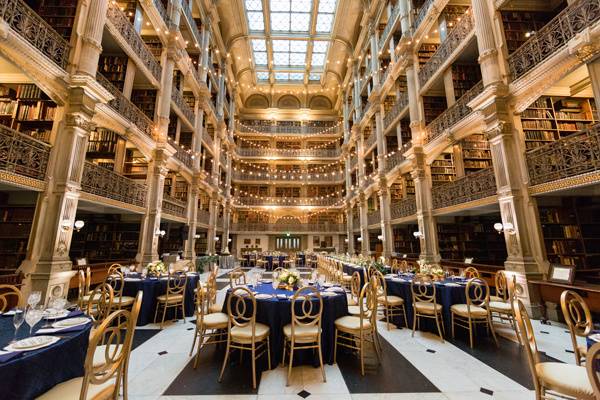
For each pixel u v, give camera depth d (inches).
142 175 368.2
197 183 522.0
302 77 916.6
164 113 390.9
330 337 131.4
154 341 157.1
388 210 504.1
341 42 734.5
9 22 181.6
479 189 276.5
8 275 184.5
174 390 103.6
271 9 658.8
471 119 280.1
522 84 224.2
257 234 888.3
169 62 409.7
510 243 227.5
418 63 419.5
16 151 189.9
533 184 220.2
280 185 941.2
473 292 174.2
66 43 228.5
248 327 125.7
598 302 166.6
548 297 198.7
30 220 214.4
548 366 84.3
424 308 168.2
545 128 244.4
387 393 102.3
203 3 570.3
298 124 991.6
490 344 153.2
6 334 84.3
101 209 311.3
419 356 136.9
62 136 224.7
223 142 774.5
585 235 229.3
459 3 348.5
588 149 181.2
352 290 193.8
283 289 158.4
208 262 556.4
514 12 261.7
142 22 379.9
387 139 540.7
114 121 284.5
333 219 927.0
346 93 843.4
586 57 181.5
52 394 69.9
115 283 190.7
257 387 106.6
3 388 59.7
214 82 647.1
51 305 100.8
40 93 237.3
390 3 507.2
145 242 342.3
